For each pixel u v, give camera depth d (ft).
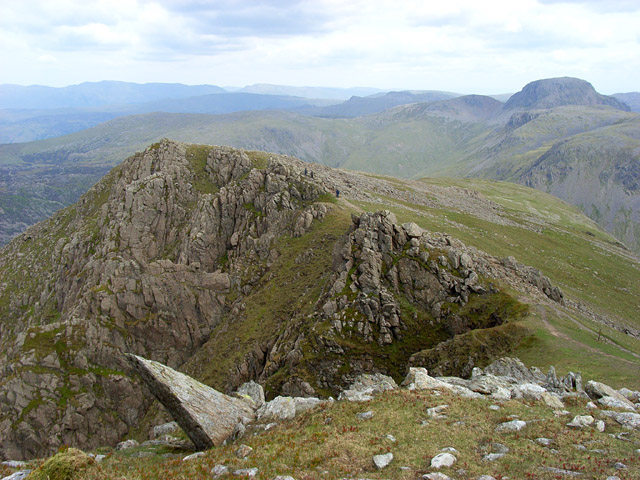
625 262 466.70
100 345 331.77
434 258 242.78
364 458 76.13
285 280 316.40
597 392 105.09
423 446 78.89
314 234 342.23
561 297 257.34
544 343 175.32
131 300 352.69
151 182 422.41
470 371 180.04
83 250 435.94
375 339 221.66
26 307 457.27
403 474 69.31
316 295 273.95
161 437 119.03
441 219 437.99
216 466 77.97
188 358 334.44
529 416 91.40
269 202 379.76
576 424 85.25
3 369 311.68
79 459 72.33
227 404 111.14
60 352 324.39
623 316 322.14
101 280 372.38
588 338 182.09
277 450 82.02
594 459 71.26
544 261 406.82
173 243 401.90
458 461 73.20
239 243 373.81
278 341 260.01
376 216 262.67
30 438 281.95
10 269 508.53
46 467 69.67
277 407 109.50
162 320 348.59
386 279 242.17
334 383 211.41
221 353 287.48
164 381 103.09
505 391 108.17
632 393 109.91
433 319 224.74
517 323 194.39
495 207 602.44
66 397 302.86
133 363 106.01
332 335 225.15
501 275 246.06
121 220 410.11
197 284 355.56
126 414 311.27
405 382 120.26
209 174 452.35
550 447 76.95
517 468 70.13
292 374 218.79
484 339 189.88
